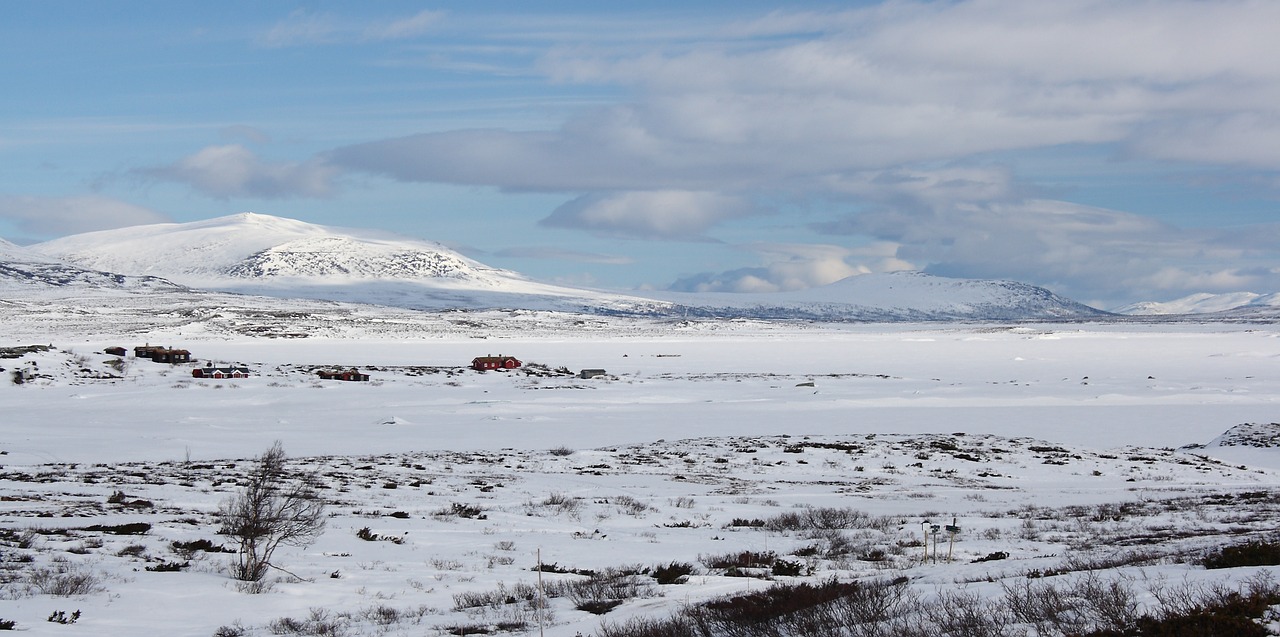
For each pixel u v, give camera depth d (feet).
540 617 49.29
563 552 80.28
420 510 102.27
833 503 122.31
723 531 96.02
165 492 106.73
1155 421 253.65
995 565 63.98
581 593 60.08
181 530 80.84
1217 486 151.94
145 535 77.25
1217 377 414.41
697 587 62.69
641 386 351.87
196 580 61.46
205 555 71.05
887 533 93.91
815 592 51.78
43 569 61.21
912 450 181.98
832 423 244.83
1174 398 309.01
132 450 174.81
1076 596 44.11
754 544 86.63
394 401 289.94
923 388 345.51
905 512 113.29
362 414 253.44
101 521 83.20
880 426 239.50
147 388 310.65
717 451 180.04
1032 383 369.30
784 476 156.76
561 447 187.11
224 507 95.86
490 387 339.57
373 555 75.36
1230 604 37.78
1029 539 87.20
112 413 248.52
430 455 169.27
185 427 217.97
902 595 51.08
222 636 48.37
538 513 104.17
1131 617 39.19
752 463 168.35
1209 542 71.41
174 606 54.39
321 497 106.73
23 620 48.39
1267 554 52.11
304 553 74.49
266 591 59.88
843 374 426.51
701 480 147.95
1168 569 52.54
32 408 259.80
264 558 66.39
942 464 170.30
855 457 174.29
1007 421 251.39
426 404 279.90
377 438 204.33
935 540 79.56
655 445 189.06
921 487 146.82
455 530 90.22
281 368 383.24
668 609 53.62
